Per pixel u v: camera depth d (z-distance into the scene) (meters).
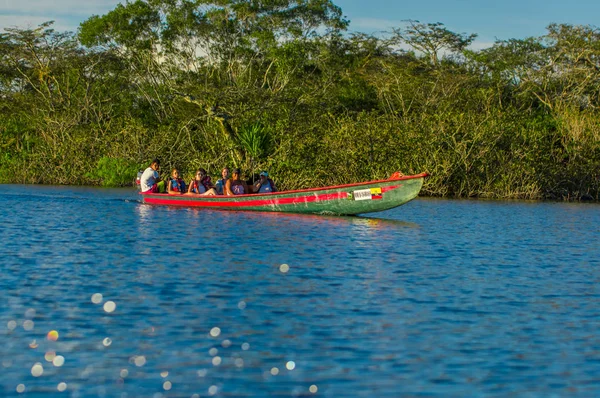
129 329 9.28
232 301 10.70
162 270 12.80
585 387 7.64
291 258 14.25
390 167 34.28
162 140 38.94
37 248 15.02
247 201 22.80
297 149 34.00
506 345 8.91
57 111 48.06
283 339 8.98
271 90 43.91
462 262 14.38
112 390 7.40
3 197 28.47
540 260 14.86
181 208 23.91
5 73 55.88
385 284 12.06
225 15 53.72
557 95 50.62
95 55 53.50
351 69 56.34
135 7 52.84
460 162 34.91
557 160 36.03
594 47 52.34
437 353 8.58
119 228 18.38
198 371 7.91
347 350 8.62
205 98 38.66
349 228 19.03
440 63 56.19
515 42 55.69
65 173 40.53
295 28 53.72
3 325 9.40
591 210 27.67
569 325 9.82
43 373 7.82
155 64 53.66
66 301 10.56
